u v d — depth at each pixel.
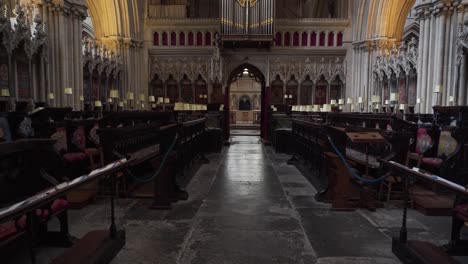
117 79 19.67
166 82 21.55
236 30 20.34
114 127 6.49
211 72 20.45
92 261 3.28
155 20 21.22
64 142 6.80
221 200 6.15
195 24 21.22
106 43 19.83
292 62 21.41
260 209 5.61
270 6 20.11
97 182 5.97
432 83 13.86
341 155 5.54
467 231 4.65
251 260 3.73
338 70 21.19
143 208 5.60
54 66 13.26
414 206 5.71
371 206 5.59
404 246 3.73
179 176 7.56
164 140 5.80
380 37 19.66
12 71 11.20
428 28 13.98
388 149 6.98
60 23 13.37
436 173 6.85
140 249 3.99
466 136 5.93
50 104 12.84
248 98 33.22
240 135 22.09
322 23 21.25
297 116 14.33
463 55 11.66
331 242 4.24
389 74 18.08
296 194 6.62
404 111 16.00
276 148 13.15
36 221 2.66
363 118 10.07
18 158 3.61
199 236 4.41
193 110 13.73
